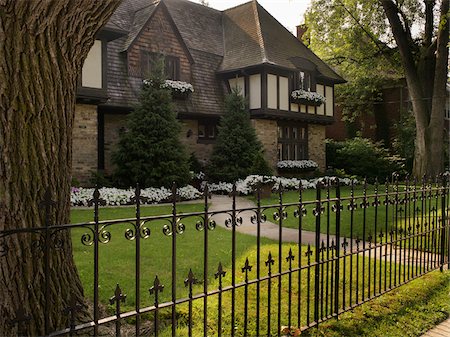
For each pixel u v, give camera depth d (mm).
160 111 12656
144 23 14492
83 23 2504
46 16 2275
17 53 2281
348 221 8367
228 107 15758
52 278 2611
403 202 4406
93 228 2129
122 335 2992
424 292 4305
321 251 3412
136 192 2205
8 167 2318
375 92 24734
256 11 18672
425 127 18125
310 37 22062
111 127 14070
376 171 18891
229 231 7531
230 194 2770
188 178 13000
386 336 3273
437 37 17812
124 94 13625
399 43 18234
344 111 24906
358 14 19922
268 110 16453
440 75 17641
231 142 15383
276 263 5148
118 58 14000
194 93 16031
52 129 2535
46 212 1882
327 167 20938
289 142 18641
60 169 2639
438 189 4977
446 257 5492
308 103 18047
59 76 2529
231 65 17156
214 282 4328
